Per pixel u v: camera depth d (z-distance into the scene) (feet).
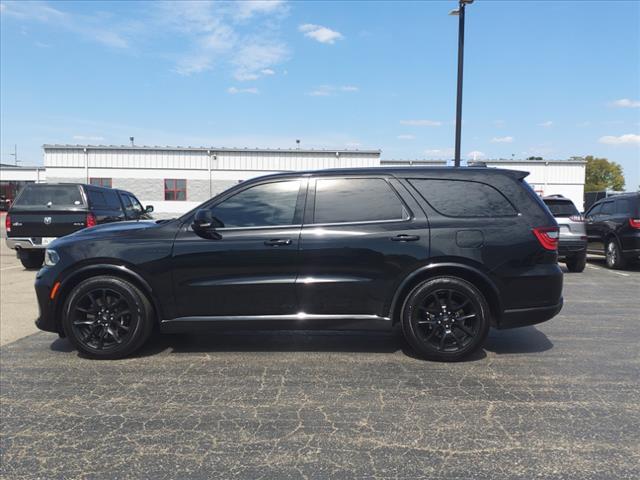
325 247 14.78
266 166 116.67
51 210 34.86
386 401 12.05
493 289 14.73
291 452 9.64
